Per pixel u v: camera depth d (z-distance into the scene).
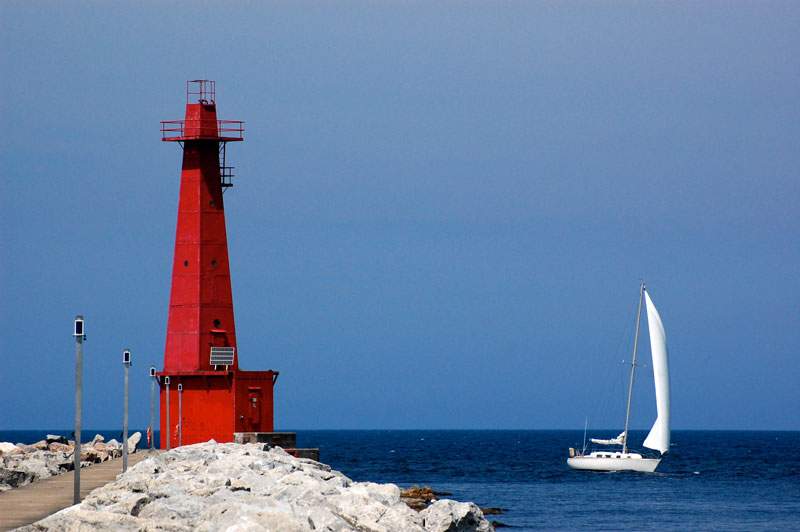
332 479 180.00
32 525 108.81
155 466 168.50
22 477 177.12
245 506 114.00
